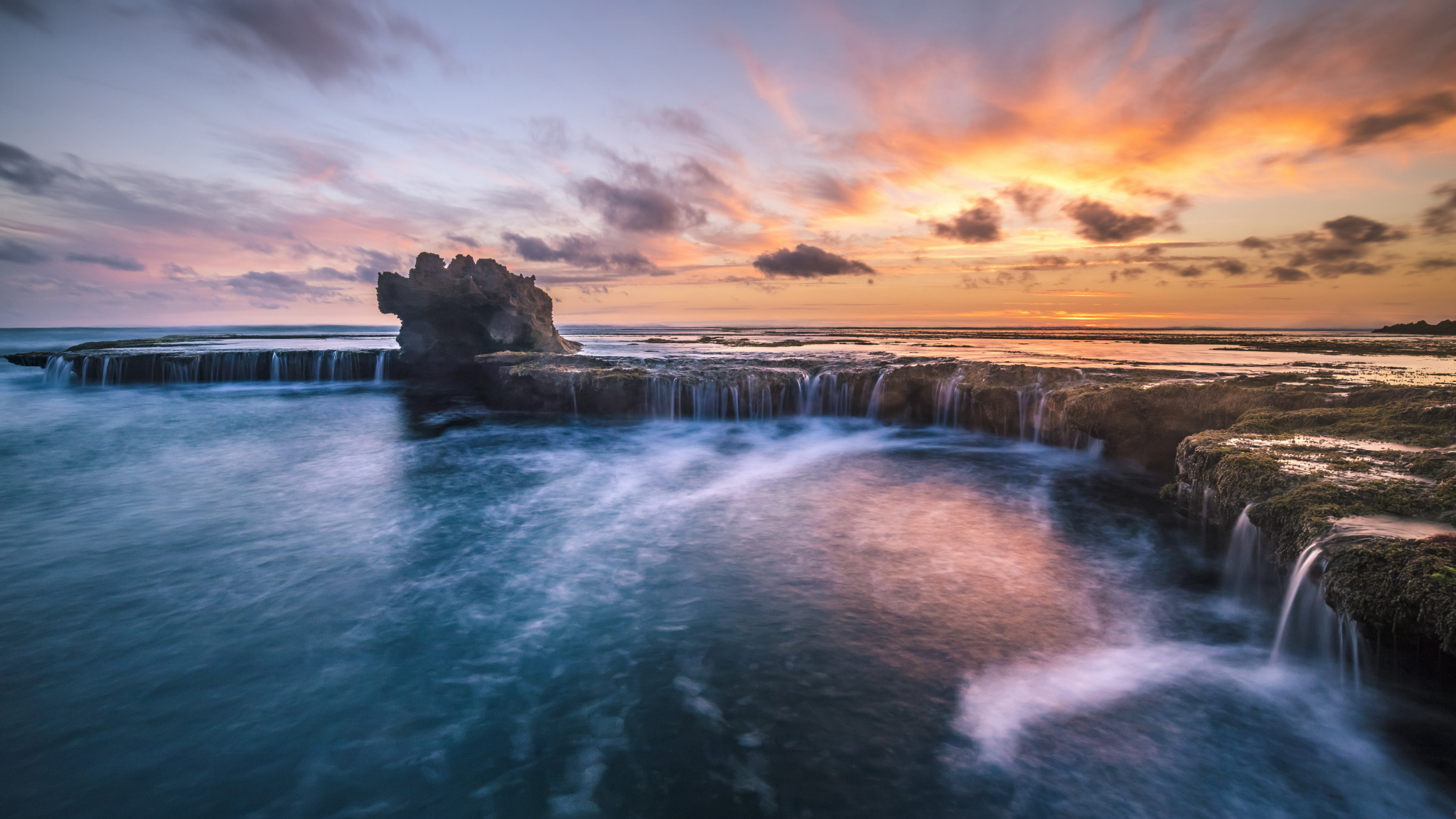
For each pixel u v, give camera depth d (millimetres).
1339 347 48625
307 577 9586
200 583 9344
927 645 7461
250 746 5801
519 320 35688
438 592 9031
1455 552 5477
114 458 18344
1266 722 5934
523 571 9820
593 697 6488
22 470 16750
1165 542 10938
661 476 16406
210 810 5086
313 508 13273
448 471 16812
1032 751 5598
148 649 7457
